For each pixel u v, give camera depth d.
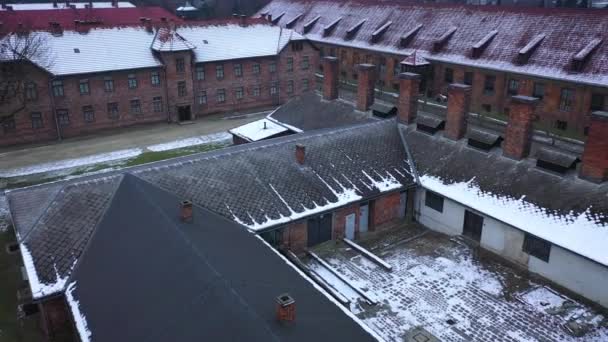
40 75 41.75
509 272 22.22
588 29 41.41
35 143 43.31
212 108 52.28
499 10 48.91
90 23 47.81
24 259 17.38
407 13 57.78
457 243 24.61
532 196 22.47
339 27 63.88
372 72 32.09
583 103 39.66
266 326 12.09
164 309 13.45
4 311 20.56
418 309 19.97
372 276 22.05
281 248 22.70
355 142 27.48
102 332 13.66
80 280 16.33
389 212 26.27
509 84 44.88
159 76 48.03
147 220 17.73
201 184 21.95
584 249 19.44
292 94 57.06
